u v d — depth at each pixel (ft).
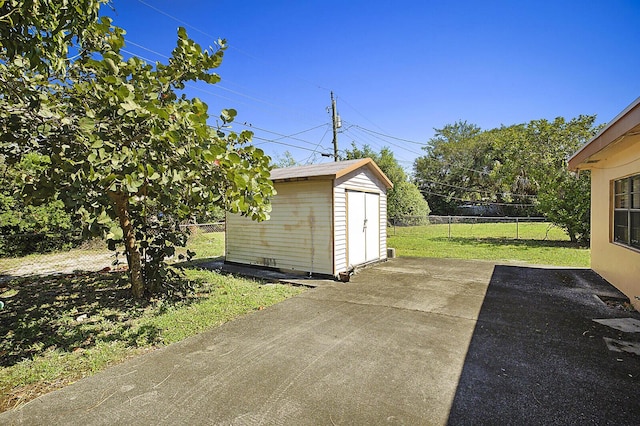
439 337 11.84
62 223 34.50
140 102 9.91
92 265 28.35
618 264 18.29
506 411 7.41
